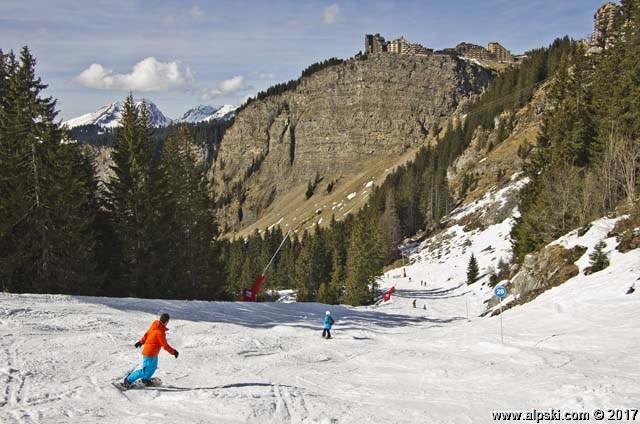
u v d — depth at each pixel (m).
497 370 13.36
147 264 39.75
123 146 40.22
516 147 120.44
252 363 15.22
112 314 21.64
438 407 9.74
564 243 35.53
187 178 47.59
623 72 51.84
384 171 196.62
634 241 28.75
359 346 20.94
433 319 40.62
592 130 52.91
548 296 28.78
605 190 40.41
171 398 9.75
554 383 10.94
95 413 8.61
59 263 34.09
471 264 75.31
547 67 146.25
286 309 33.75
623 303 21.61
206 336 19.52
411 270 100.00
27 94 33.50
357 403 10.09
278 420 8.73
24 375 10.98
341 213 173.38
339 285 75.69
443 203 124.00
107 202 40.94
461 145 148.12
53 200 34.00
